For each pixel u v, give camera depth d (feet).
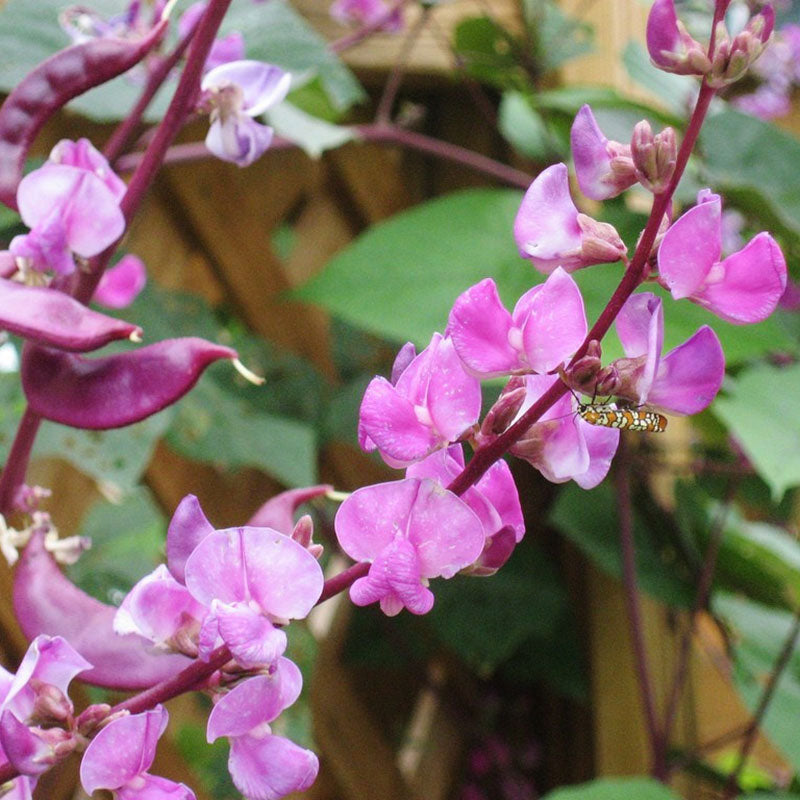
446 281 3.22
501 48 4.00
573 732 4.57
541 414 1.36
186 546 1.38
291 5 3.87
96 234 1.53
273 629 1.35
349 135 3.33
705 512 3.60
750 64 1.33
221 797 3.25
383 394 1.38
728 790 3.30
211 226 3.58
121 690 1.47
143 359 1.50
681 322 2.92
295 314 3.87
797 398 2.70
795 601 3.89
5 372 2.60
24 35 2.48
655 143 1.34
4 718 1.35
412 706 4.52
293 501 1.49
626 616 4.18
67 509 2.90
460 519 1.36
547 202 1.38
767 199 2.91
